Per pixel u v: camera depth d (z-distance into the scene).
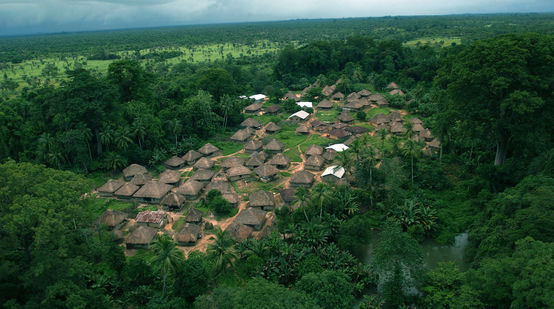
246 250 46.94
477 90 61.94
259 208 59.84
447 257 49.16
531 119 58.12
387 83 147.50
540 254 30.11
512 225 38.66
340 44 184.62
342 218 55.22
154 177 74.62
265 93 144.62
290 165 78.25
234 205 60.97
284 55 164.62
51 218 31.23
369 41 180.00
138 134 80.12
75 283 33.97
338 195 57.84
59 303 30.75
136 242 50.44
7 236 32.00
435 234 53.12
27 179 34.66
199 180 70.44
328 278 37.75
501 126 61.44
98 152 78.75
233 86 121.44
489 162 70.88
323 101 124.00
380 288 43.62
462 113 63.44
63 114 75.38
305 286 36.94
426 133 87.75
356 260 46.53
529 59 58.50
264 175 69.75
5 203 33.34
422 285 40.44
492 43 60.06
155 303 36.75
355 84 151.00
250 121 103.88
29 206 30.73
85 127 74.44
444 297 36.44
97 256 45.34
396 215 55.12
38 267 29.39
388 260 38.94
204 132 94.56
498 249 38.59
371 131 97.88
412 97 120.69
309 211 52.66
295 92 151.25
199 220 56.44
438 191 63.75
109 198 65.62
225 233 49.69
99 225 50.28
